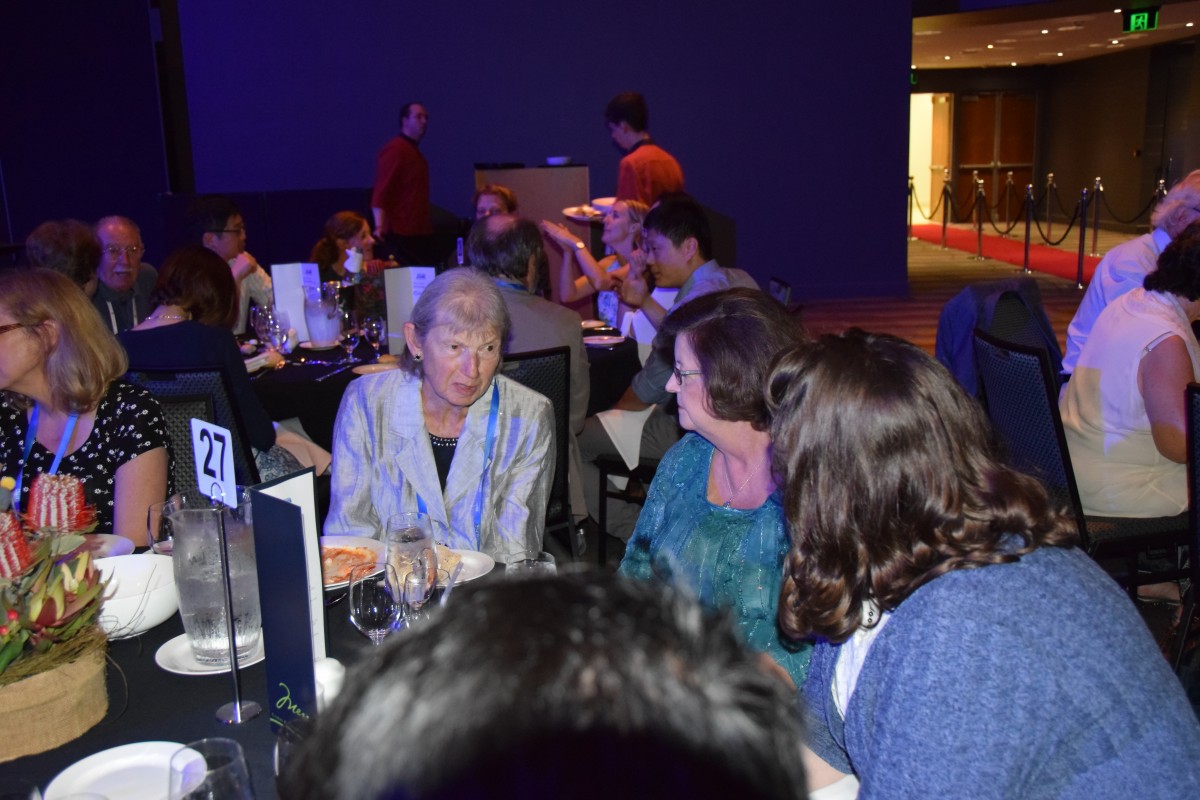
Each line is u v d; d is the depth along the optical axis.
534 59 9.24
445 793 0.38
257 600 1.49
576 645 0.41
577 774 0.38
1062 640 1.02
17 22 6.61
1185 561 2.88
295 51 8.88
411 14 9.00
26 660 1.26
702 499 1.88
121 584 1.68
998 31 12.76
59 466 2.16
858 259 10.09
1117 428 2.76
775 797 0.40
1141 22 11.45
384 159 7.51
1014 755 1.00
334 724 0.43
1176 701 1.03
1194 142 15.91
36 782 1.23
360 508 2.29
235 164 8.96
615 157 9.49
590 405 3.92
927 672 1.04
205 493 1.54
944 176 20.20
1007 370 2.74
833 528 1.11
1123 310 2.78
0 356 2.04
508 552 2.26
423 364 2.21
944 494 1.07
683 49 9.42
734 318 1.76
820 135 9.76
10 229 6.80
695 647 0.43
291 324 4.23
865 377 1.10
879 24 9.63
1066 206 19.78
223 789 1.00
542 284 3.78
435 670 0.41
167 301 3.22
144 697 1.42
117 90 7.00
